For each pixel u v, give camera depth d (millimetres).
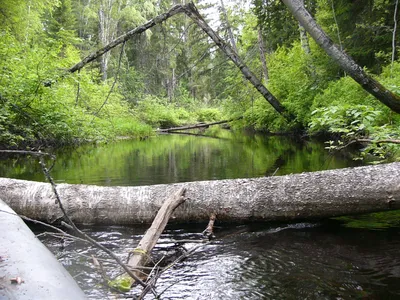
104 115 14273
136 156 8969
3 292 1316
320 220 3643
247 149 10344
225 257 2812
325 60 11570
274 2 12180
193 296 2201
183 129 22984
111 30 29641
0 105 7055
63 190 3658
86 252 2916
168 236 3330
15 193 3600
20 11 13555
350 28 10961
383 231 3307
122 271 2514
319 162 6961
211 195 3559
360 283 2334
